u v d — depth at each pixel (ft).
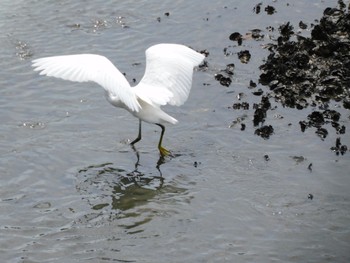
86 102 53.57
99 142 49.14
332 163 45.73
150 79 43.42
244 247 38.68
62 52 60.39
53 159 47.11
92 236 39.93
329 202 42.09
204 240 39.40
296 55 56.70
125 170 46.34
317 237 39.27
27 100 53.62
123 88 37.78
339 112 51.24
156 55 43.68
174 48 44.01
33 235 39.93
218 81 56.03
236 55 59.77
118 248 38.88
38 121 51.08
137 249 38.83
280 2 68.69
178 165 46.62
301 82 54.75
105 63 37.91
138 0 70.13
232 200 42.86
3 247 38.86
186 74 43.16
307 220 40.73
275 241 39.06
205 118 51.57
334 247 38.40
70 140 49.14
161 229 40.50
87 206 42.78
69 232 40.29
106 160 47.32
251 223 40.73
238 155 47.21
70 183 44.93
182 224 40.93
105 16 66.64
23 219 41.39
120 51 60.80
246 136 49.24
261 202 42.47
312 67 56.18
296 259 37.60
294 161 46.16
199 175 45.50
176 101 43.42
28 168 46.09
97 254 38.37
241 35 62.69
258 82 55.83
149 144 49.01
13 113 51.88
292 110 52.03
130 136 49.98
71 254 38.37
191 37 63.05
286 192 43.21
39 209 42.37
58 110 52.47
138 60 59.21
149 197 43.60
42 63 36.88
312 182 43.98
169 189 44.29
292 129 49.75
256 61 58.80
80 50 60.80
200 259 37.78
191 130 50.29
